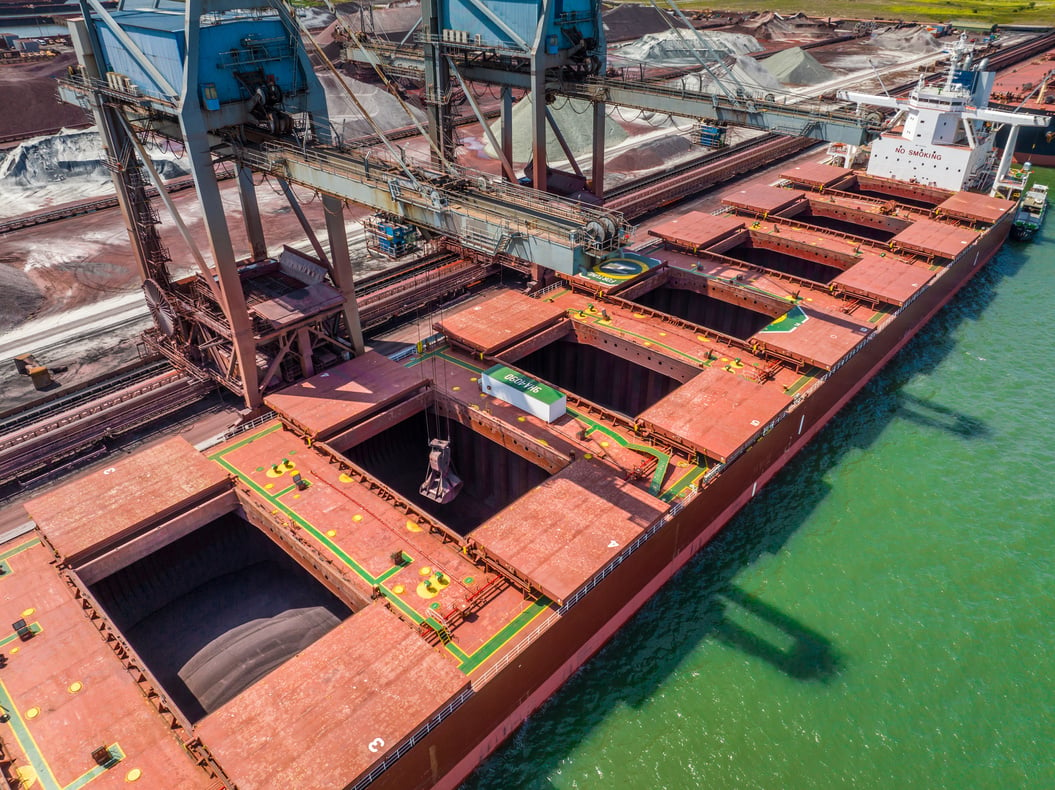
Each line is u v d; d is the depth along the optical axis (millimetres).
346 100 106062
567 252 28594
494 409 42094
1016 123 67750
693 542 37281
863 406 50156
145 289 48188
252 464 37688
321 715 23703
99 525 32500
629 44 167875
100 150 89250
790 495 42531
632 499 33562
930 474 43875
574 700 30984
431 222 33812
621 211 75062
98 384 48031
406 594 29812
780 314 52125
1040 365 54562
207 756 23219
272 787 21484
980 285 66875
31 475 41000
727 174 92062
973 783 28000
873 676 32062
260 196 81312
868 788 27859
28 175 85188
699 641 33562
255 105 37375
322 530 33188
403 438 46469
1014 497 42031
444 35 57031
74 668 26328
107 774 22781
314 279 46594
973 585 36531
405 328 55500
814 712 30562
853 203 71188
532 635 28062
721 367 45188
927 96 72812
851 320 50031
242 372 42031
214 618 36844
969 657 32906
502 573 30594
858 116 48031
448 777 26734
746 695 31188
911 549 38688
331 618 36062
